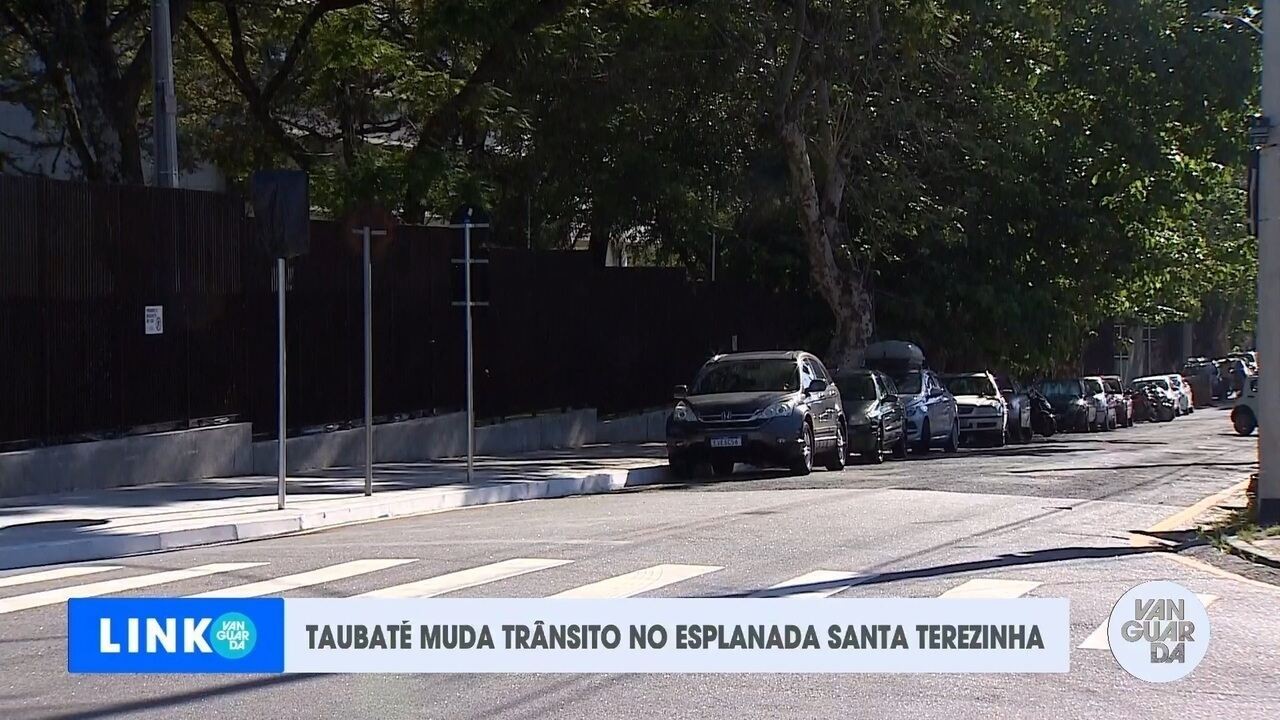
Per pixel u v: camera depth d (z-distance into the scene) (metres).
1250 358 76.44
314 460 21.92
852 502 17.50
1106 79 30.91
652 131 31.72
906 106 30.77
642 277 31.56
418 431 24.34
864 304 31.92
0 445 16.91
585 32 29.27
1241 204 46.47
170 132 19.53
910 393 30.34
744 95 30.62
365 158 26.92
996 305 35.19
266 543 14.37
